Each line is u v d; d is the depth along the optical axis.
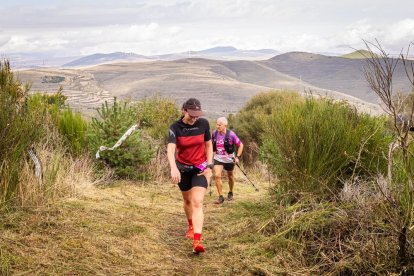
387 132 5.73
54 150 7.63
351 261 4.00
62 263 4.01
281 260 4.38
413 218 3.86
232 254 4.73
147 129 14.15
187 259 4.65
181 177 5.26
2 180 5.03
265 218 5.42
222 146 8.17
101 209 5.82
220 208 7.24
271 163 6.71
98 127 8.89
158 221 5.86
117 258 4.36
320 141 5.54
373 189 5.07
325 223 4.66
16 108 5.73
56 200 5.80
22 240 4.31
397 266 3.79
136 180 8.87
